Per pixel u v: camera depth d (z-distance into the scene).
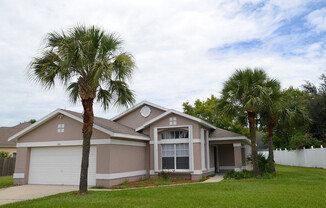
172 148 18.19
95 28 11.87
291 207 8.21
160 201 9.43
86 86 11.63
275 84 16.52
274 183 13.88
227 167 22.56
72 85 12.84
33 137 16.84
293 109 19.58
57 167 16.23
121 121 21.69
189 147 17.36
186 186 13.20
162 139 18.53
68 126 16.19
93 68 10.85
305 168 25.48
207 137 19.52
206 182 15.34
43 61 11.45
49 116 16.38
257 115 18.83
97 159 14.87
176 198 9.97
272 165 18.88
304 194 10.34
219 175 20.30
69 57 10.69
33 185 15.91
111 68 11.01
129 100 12.91
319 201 8.99
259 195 10.20
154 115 20.91
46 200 10.27
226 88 17.00
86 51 11.18
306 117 19.67
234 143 19.64
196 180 16.81
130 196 10.63
